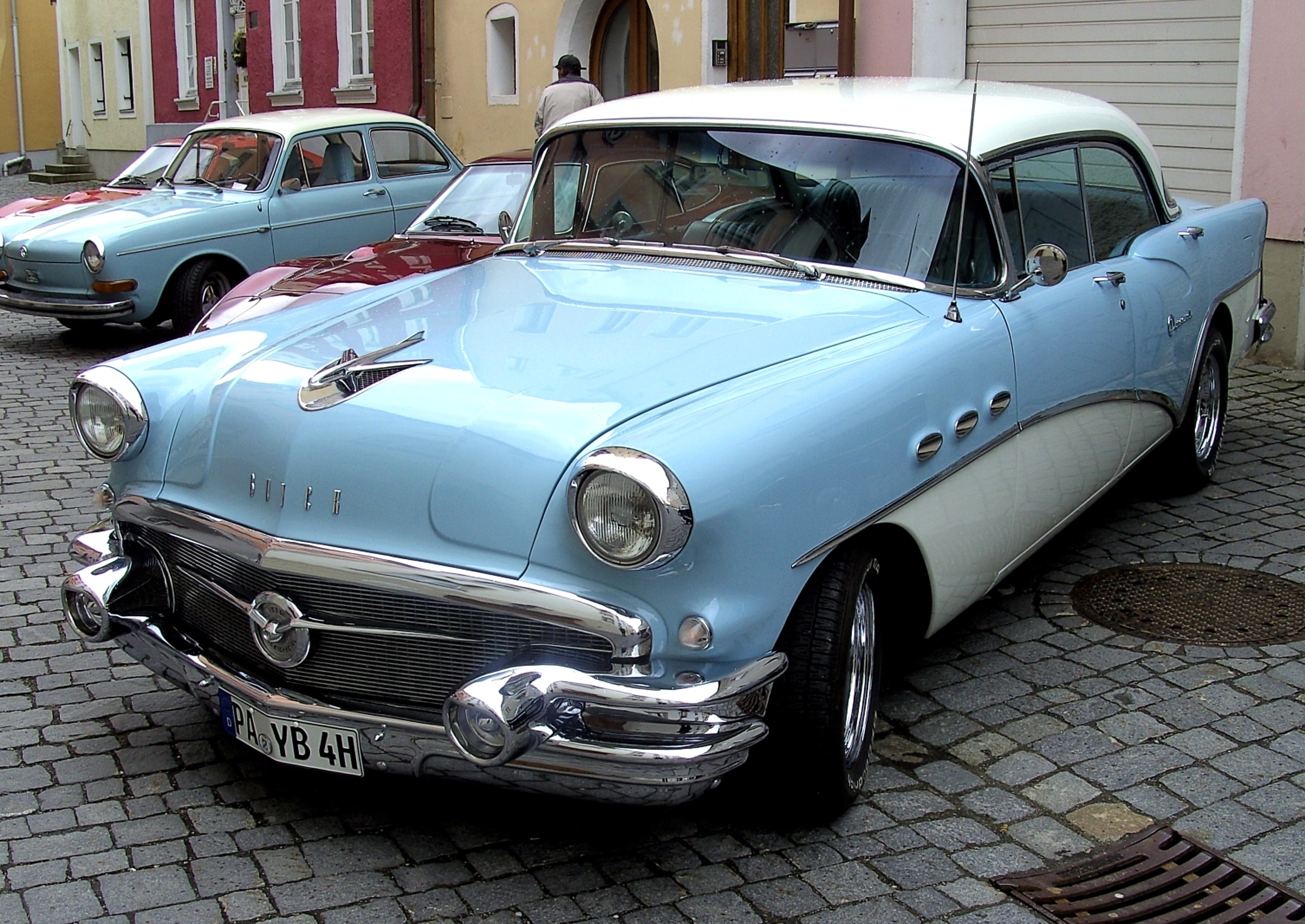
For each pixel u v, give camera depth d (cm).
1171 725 398
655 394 314
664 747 286
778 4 1177
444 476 302
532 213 468
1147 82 920
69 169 2698
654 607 287
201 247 970
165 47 2338
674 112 446
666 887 316
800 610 326
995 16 1030
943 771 373
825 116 426
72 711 405
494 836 338
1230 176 869
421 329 368
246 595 333
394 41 1695
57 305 941
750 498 292
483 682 282
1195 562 526
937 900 313
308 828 341
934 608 376
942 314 382
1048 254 404
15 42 3045
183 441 351
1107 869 326
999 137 421
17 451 707
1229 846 336
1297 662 438
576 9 1395
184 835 336
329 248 1055
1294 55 802
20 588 508
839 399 325
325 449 318
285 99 1984
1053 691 421
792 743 325
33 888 313
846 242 403
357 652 316
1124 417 488
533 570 290
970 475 379
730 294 386
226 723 341
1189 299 532
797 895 314
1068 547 546
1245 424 719
